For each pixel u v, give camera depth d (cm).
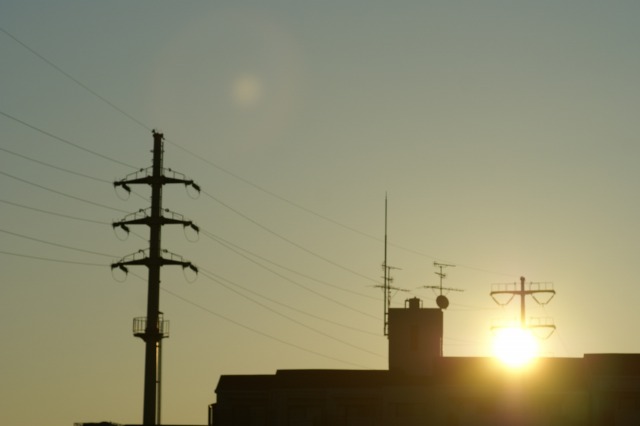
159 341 16500
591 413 15850
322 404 16125
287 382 16250
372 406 16112
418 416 16075
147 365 16438
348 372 16375
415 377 16262
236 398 16212
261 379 16350
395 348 16812
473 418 16012
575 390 15925
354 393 16138
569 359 16262
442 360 16525
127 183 16875
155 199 16825
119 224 16762
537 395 15988
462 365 16425
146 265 16700
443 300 17338
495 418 15988
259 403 16200
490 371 16225
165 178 16850
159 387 16412
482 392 16062
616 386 15862
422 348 16762
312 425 16088
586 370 16075
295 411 16138
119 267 16675
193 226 16888
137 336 16450
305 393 16162
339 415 16088
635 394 15825
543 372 16088
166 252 16788
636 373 15875
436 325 16850
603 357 16175
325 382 16212
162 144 17000
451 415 16025
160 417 16350
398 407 16112
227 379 16375
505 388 16050
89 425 15938
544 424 15900
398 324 16888
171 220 16788
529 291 18400
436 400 16088
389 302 17450
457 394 16075
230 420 16162
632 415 15788
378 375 16325
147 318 16512
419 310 16900
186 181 16950
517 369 16162
